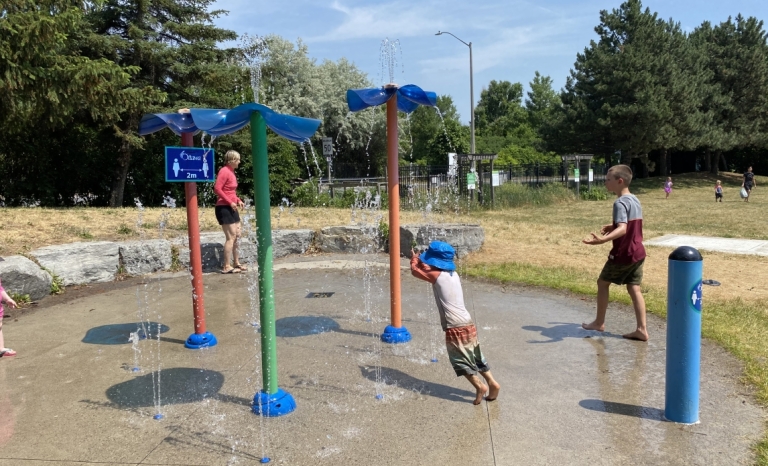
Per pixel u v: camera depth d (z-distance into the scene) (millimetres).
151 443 3094
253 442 3094
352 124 38281
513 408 3531
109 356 4551
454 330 3529
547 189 24875
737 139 36094
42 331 5254
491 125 77562
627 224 4770
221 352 4641
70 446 3070
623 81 31281
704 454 2932
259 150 3250
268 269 3350
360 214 12195
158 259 8039
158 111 15773
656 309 5852
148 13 17031
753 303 6238
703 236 12461
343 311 5992
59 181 16469
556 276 7598
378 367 4266
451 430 3230
